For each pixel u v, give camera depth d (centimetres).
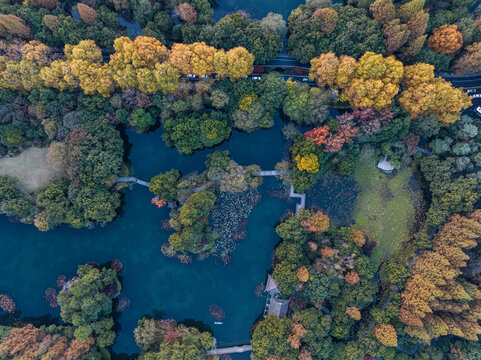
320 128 5378
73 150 5362
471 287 5400
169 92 5491
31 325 5888
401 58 5516
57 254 6216
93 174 5491
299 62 5988
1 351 5244
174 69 5072
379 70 4994
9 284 6206
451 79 5938
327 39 5434
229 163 5831
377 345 5550
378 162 6078
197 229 5538
